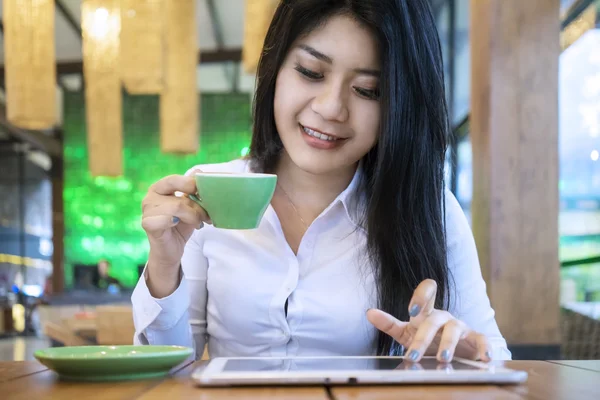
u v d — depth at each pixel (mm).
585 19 3316
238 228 1002
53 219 12516
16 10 3689
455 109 5781
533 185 2918
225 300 1385
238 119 10914
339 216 1429
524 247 2916
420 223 1370
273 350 1373
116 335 3307
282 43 1293
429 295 1055
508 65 2920
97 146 4078
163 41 3744
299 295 1354
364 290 1368
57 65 9883
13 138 13602
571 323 3238
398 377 808
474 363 931
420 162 1351
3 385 838
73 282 10172
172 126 4215
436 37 1350
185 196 1129
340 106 1237
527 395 741
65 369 853
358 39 1229
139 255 10781
